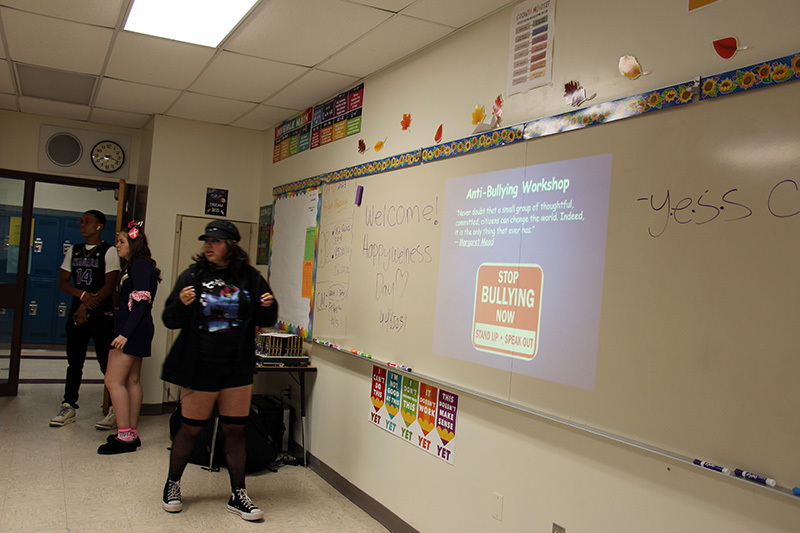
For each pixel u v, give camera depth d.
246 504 3.19
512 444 2.38
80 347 4.81
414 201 3.12
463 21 2.79
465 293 2.69
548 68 2.35
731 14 1.70
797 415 1.47
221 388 3.17
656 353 1.83
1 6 3.11
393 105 3.46
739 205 1.64
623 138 2.00
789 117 1.54
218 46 3.49
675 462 1.75
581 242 2.12
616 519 1.93
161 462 4.00
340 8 2.80
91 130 5.79
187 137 5.48
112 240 9.15
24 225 5.53
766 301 1.56
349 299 3.74
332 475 3.87
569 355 2.13
